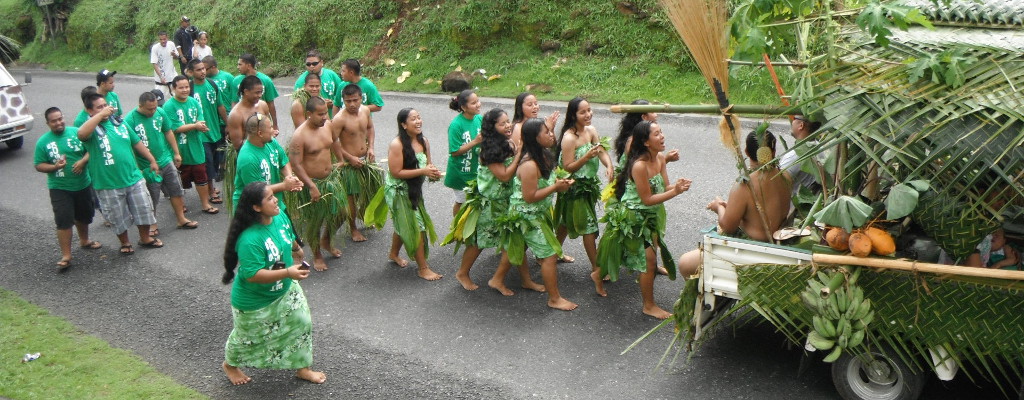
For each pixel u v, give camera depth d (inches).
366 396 226.7
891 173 179.2
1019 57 180.1
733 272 207.8
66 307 293.4
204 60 415.5
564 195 281.9
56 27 987.3
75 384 237.6
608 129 475.2
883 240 182.7
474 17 628.1
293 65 736.3
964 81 178.2
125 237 340.5
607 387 222.8
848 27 213.6
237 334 223.9
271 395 229.0
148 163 355.9
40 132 593.0
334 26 717.3
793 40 232.7
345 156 323.3
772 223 216.5
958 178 174.9
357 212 335.0
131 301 295.7
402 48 668.1
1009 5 202.5
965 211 178.5
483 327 259.9
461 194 325.4
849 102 185.9
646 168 247.1
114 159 328.2
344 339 258.7
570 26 591.5
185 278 313.7
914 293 183.9
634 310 265.3
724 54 205.3
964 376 215.6
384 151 476.4
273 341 224.5
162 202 411.5
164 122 362.3
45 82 844.6
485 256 317.7
